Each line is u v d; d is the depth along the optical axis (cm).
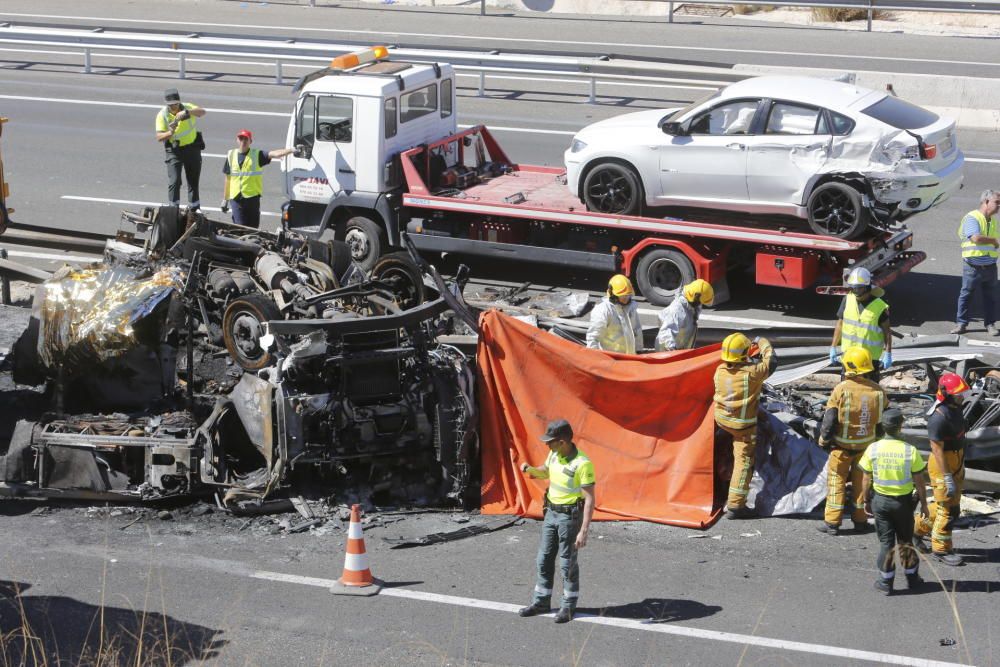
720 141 1413
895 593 833
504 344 1013
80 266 1452
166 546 910
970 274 1326
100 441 970
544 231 1520
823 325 1386
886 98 1412
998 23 2836
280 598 827
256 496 968
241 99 2434
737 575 866
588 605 820
